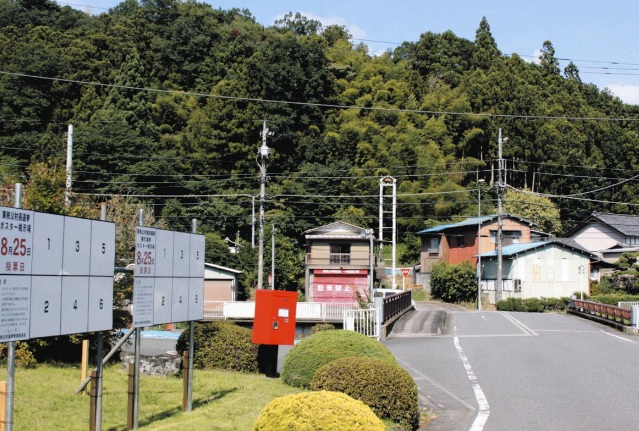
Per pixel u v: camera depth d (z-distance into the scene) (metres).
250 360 13.30
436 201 57.50
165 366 12.25
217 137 55.25
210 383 11.12
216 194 51.62
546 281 42.72
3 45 58.38
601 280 44.66
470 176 65.00
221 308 31.48
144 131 52.62
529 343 19.11
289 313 13.12
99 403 7.23
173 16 88.06
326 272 42.88
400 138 60.31
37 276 6.33
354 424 6.26
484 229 48.69
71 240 6.86
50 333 6.48
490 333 22.44
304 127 62.81
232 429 7.91
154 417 8.48
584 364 14.90
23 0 80.50
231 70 70.12
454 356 16.72
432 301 47.78
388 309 23.84
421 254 54.53
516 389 12.19
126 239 19.03
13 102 50.81
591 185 61.62
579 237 54.53
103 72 59.88
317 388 9.66
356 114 64.38
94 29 74.38
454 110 67.62
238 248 48.31
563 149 63.84
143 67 62.34
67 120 51.28
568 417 9.80
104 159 46.38
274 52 65.06
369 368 9.55
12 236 6.01
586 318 29.66
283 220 52.91
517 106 66.75
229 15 99.19
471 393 12.01
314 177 55.44
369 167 58.41
